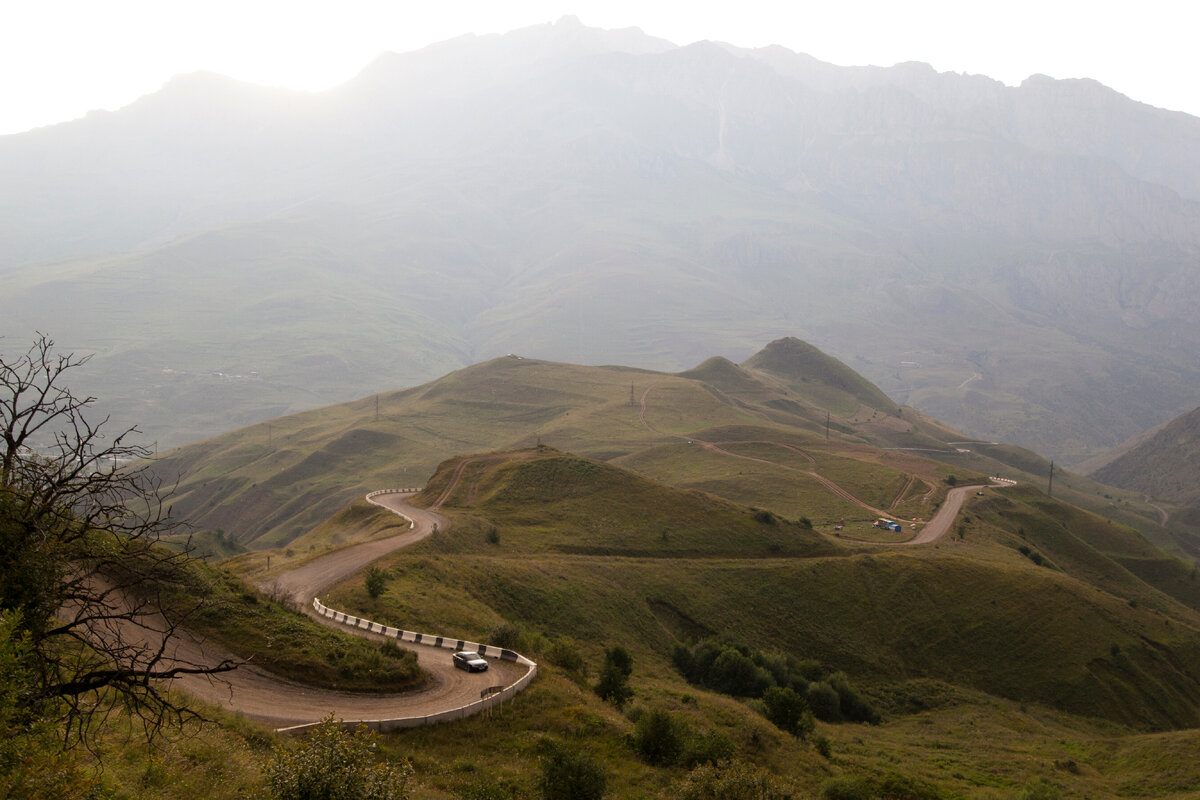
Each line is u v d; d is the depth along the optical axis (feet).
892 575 388.37
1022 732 279.49
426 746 108.37
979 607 374.22
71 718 49.88
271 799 63.82
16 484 52.42
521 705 133.49
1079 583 416.67
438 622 199.11
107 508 54.90
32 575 50.96
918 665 339.36
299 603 198.80
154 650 100.99
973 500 594.65
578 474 447.42
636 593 319.47
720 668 257.55
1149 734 289.94
